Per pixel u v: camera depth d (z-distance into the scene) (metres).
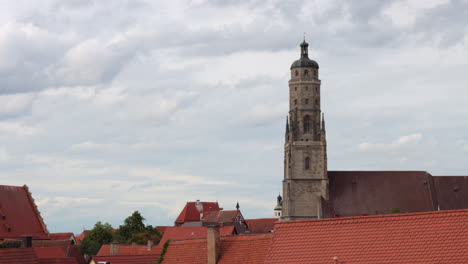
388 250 57.72
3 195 168.00
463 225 57.03
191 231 189.75
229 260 73.25
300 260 59.50
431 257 55.97
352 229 60.28
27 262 78.19
